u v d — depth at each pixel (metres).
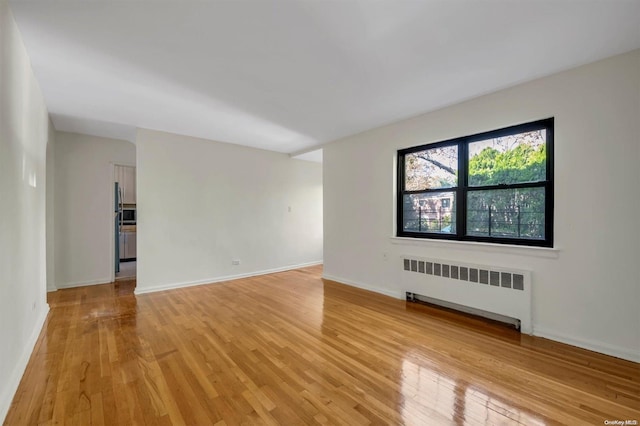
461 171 3.41
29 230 2.46
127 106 3.38
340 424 1.60
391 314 3.32
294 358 2.32
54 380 2.01
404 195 4.06
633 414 1.66
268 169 5.68
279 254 5.82
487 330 2.86
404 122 3.90
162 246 4.43
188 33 2.01
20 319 2.12
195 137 4.75
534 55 2.31
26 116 2.31
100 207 4.80
